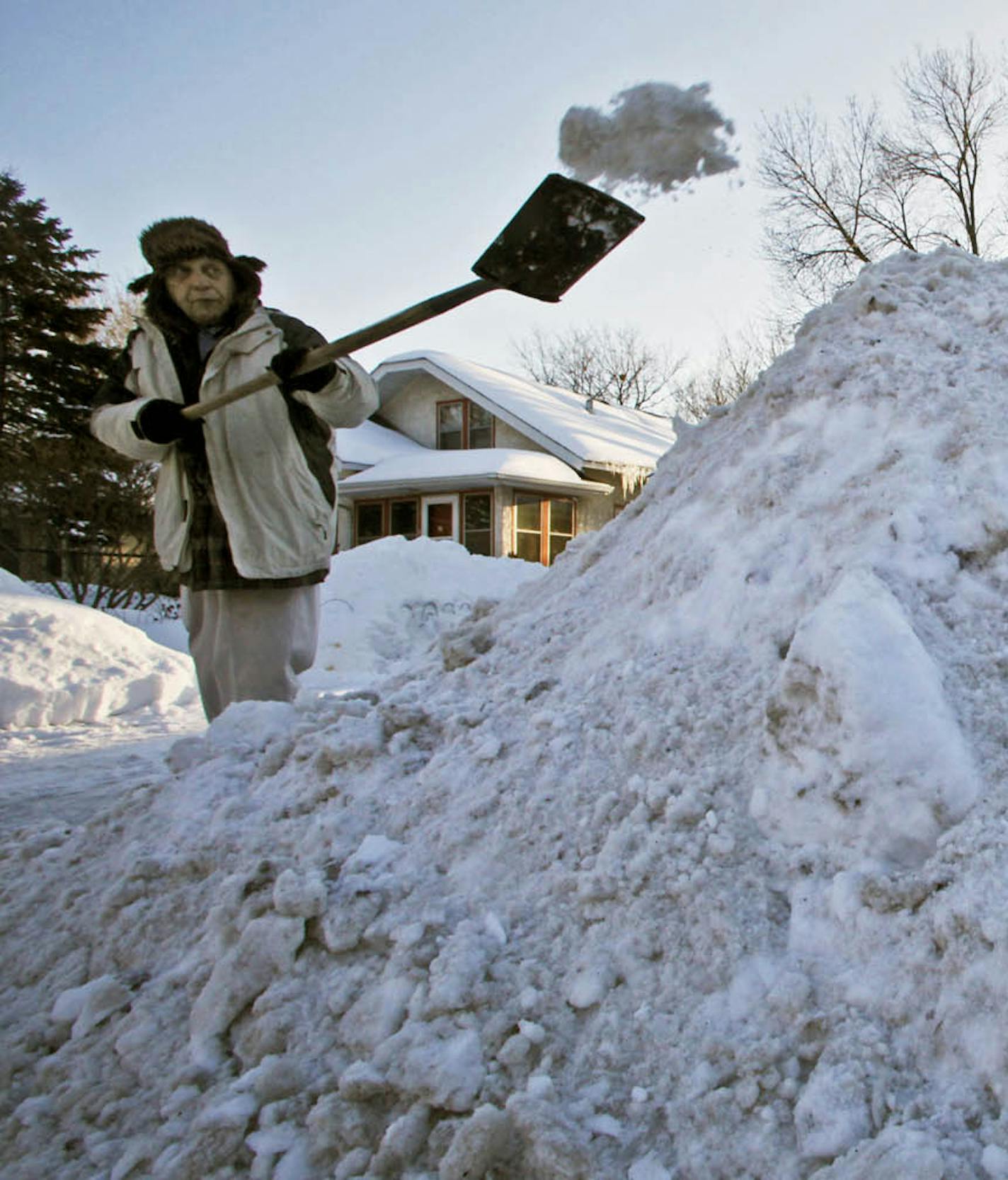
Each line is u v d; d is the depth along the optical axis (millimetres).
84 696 6902
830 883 1680
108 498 17484
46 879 2480
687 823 1864
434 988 1686
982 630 1973
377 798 2303
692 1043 1530
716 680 2182
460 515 21250
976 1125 1294
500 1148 1436
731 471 2791
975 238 23906
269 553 3824
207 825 2424
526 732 2318
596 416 26156
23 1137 1693
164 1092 1731
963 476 2232
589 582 2957
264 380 3434
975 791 1681
